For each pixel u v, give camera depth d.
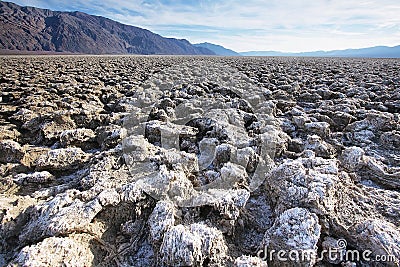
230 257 2.98
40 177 4.36
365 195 3.89
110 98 9.69
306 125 6.69
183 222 3.40
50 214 3.25
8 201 3.61
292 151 5.74
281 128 6.71
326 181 3.61
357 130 6.84
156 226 3.18
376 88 10.98
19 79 12.98
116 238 3.27
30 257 2.59
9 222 3.27
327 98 10.12
